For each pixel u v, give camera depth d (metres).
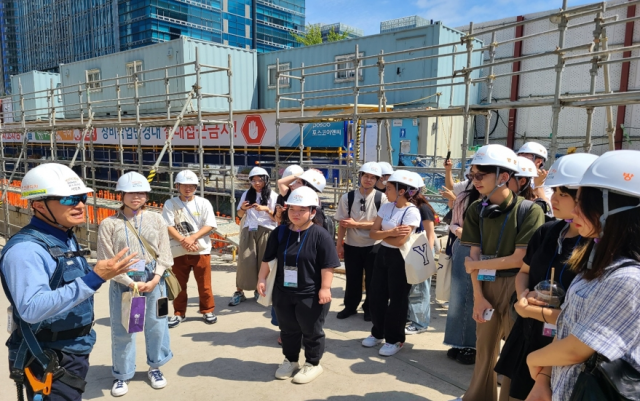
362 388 3.36
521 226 2.58
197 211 4.71
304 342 3.53
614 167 1.37
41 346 2.06
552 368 1.62
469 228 2.85
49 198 2.00
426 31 12.77
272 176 12.03
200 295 4.77
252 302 5.50
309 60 15.34
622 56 13.73
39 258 1.94
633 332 1.30
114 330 3.29
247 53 16.08
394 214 3.80
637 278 1.30
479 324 2.80
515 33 16.03
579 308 1.43
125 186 3.22
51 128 10.77
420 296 4.41
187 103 7.74
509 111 16.30
